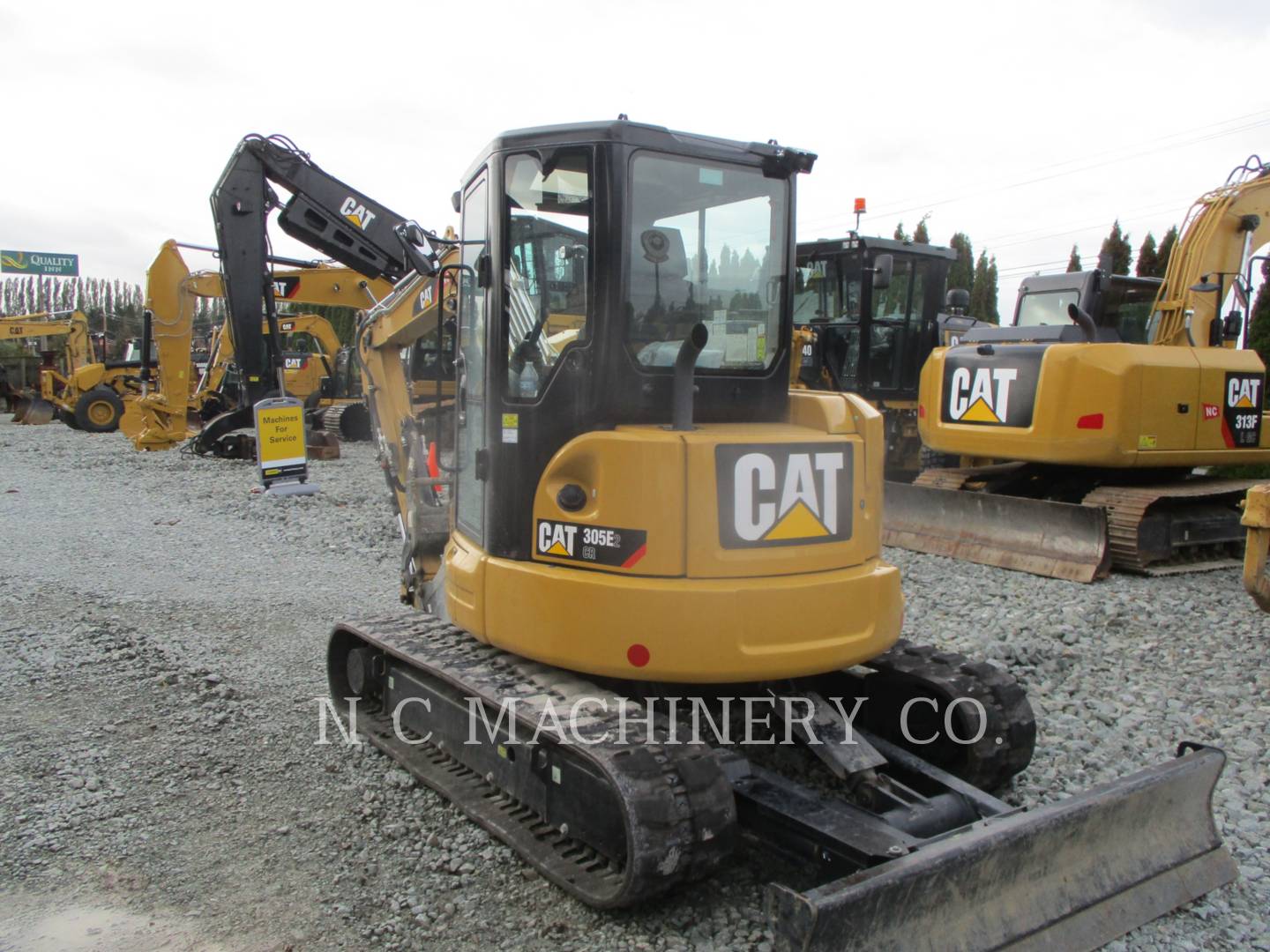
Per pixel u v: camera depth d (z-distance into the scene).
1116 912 3.31
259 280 11.33
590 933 3.35
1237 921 3.44
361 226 10.23
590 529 3.60
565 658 3.62
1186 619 7.02
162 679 5.62
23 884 3.59
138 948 3.22
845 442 3.76
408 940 3.30
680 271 3.83
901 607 3.98
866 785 3.76
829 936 2.72
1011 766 4.17
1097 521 8.21
